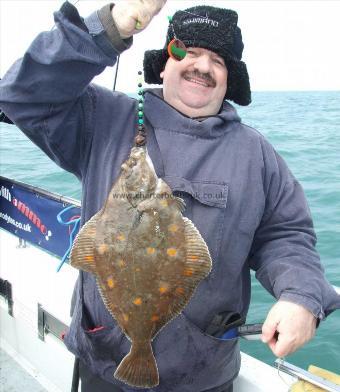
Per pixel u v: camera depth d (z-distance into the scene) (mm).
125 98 1024
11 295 1599
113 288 825
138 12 779
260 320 1874
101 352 938
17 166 4871
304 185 3744
